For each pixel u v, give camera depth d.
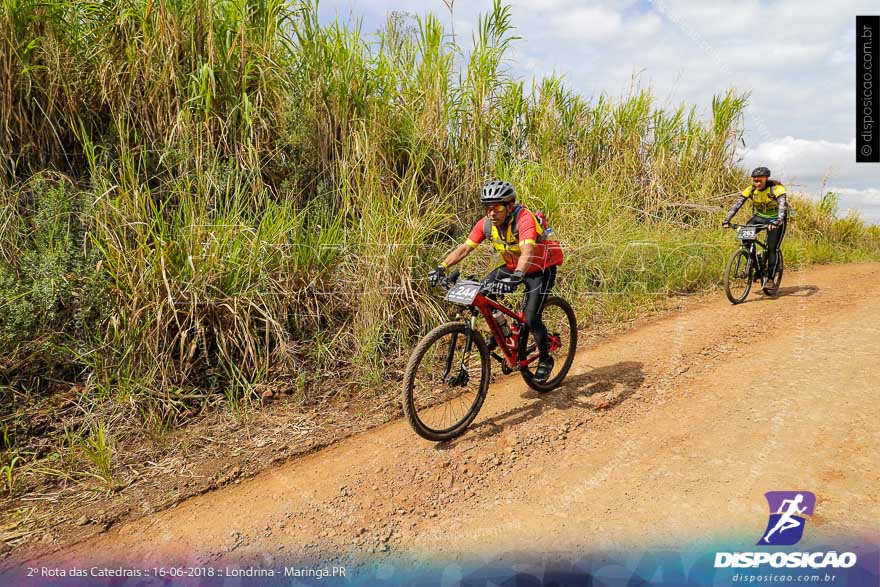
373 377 4.29
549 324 5.12
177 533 2.67
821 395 3.83
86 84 4.88
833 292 7.48
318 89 5.61
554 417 3.78
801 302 6.84
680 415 3.71
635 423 3.64
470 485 3.02
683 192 9.05
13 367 3.67
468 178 6.66
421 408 3.94
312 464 3.28
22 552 2.54
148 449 3.41
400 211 5.23
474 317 3.58
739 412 3.67
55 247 4.10
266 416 3.84
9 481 2.99
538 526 2.62
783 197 6.77
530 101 8.09
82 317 3.87
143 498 2.96
